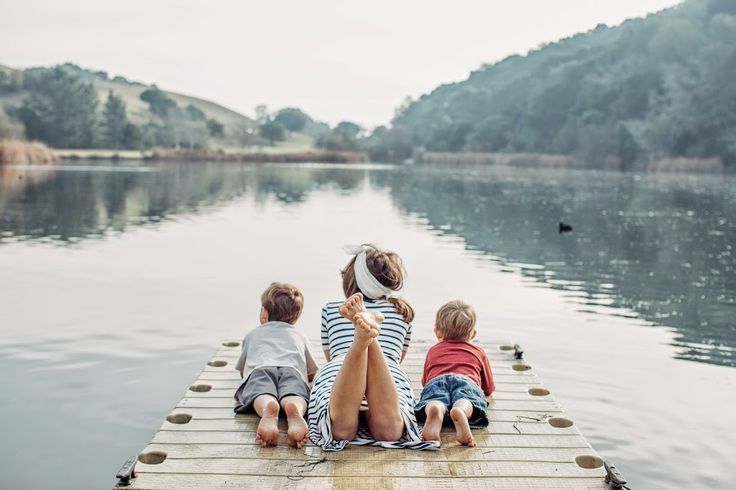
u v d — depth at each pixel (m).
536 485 3.85
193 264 12.34
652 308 9.59
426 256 13.96
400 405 4.35
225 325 8.17
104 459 4.73
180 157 80.94
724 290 10.93
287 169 64.38
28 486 4.34
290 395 4.58
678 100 83.69
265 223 19.28
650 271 12.67
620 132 81.44
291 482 3.83
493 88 159.75
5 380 6.21
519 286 10.98
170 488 3.75
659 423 5.51
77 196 26.92
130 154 86.44
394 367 4.69
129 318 8.43
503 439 4.46
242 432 4.50
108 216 20.36
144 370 6.55
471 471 4.00
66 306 9.00
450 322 5.02
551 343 7.77
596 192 35.91
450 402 4.55
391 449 4.28
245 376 5.14
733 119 75.38
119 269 11.73
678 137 76.94
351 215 22.02
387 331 4.85
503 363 6.11
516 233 18.00
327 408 4.30
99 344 7.34
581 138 87.06
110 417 5.43
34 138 92.81
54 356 6.92
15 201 24.22
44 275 11.12
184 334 7.77
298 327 8.09
